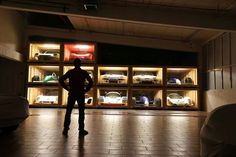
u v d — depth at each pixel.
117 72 16.98
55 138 5.93
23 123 8.41
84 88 6.60
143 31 15.66
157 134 6.66
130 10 11.20
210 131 3.13
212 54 15.34
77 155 4.44
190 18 11.14
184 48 16.86
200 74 16.52
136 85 16.23
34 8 11.16
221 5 10.13
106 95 16.30
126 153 4.63
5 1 11.07
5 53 13.62
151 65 16.39
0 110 6.03
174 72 17.27
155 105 16.08
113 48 17.47
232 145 2.88
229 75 13.12
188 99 16.25
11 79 15.88
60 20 16.91
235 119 3.05
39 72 17.02
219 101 13.82
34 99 16.28
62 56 16.22
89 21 14.83
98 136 6.23
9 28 14.64
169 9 11.08
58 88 15.93
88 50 16.52
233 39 12.80
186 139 6.01
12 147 4.99
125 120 9.71
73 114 11.84
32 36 16.98
